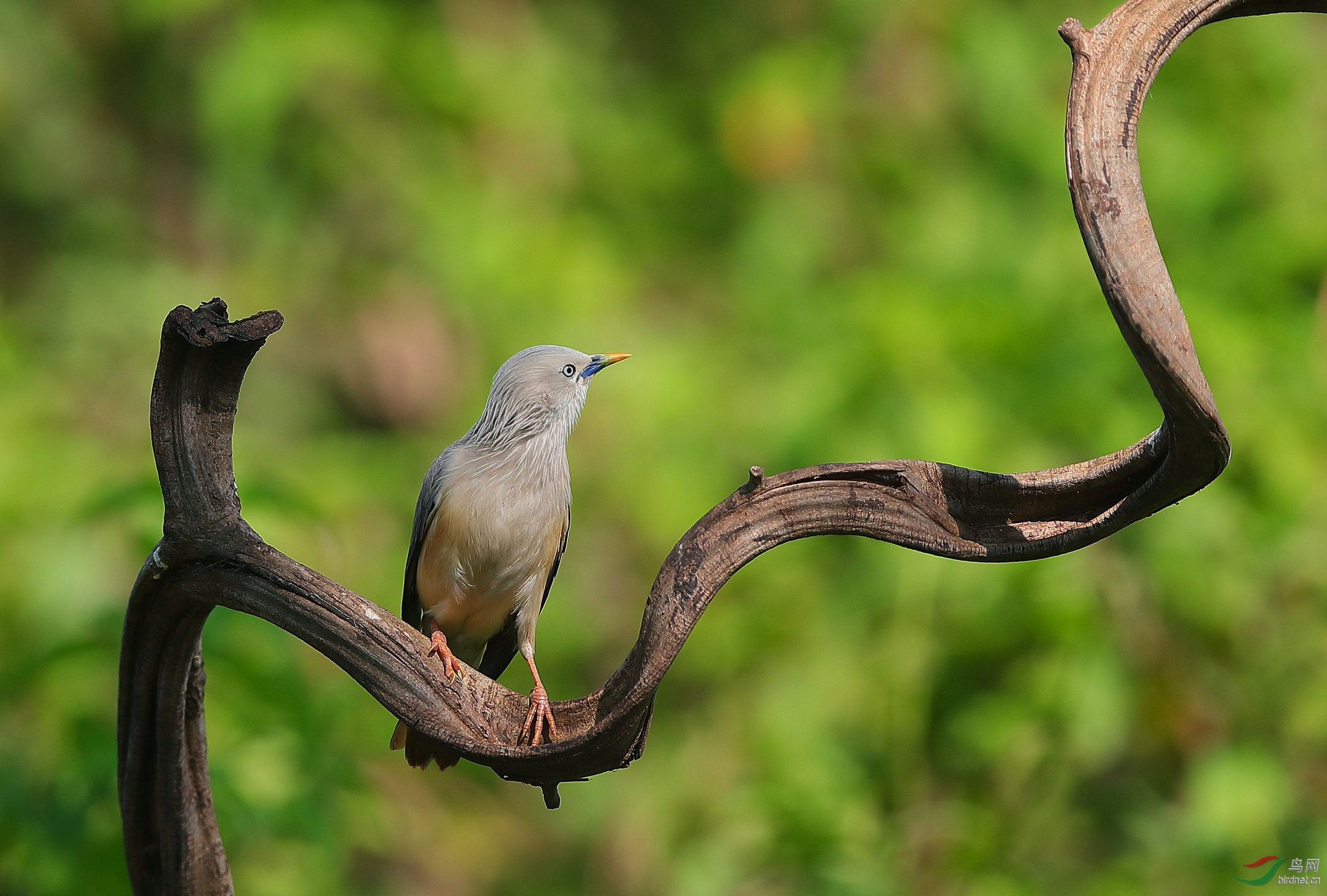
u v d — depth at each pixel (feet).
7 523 38.17
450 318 45.85
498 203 45.06
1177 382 10.83
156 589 14.10
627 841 39.55
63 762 26.96
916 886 31.58
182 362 13.14
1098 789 33.55
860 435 33.76
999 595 32.22
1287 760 33.04
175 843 15.78
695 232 48.32
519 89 46.32
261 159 43.75
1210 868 31.37
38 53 47.98
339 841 30.37
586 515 43.11
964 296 36.29
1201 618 32.45
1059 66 43.57
